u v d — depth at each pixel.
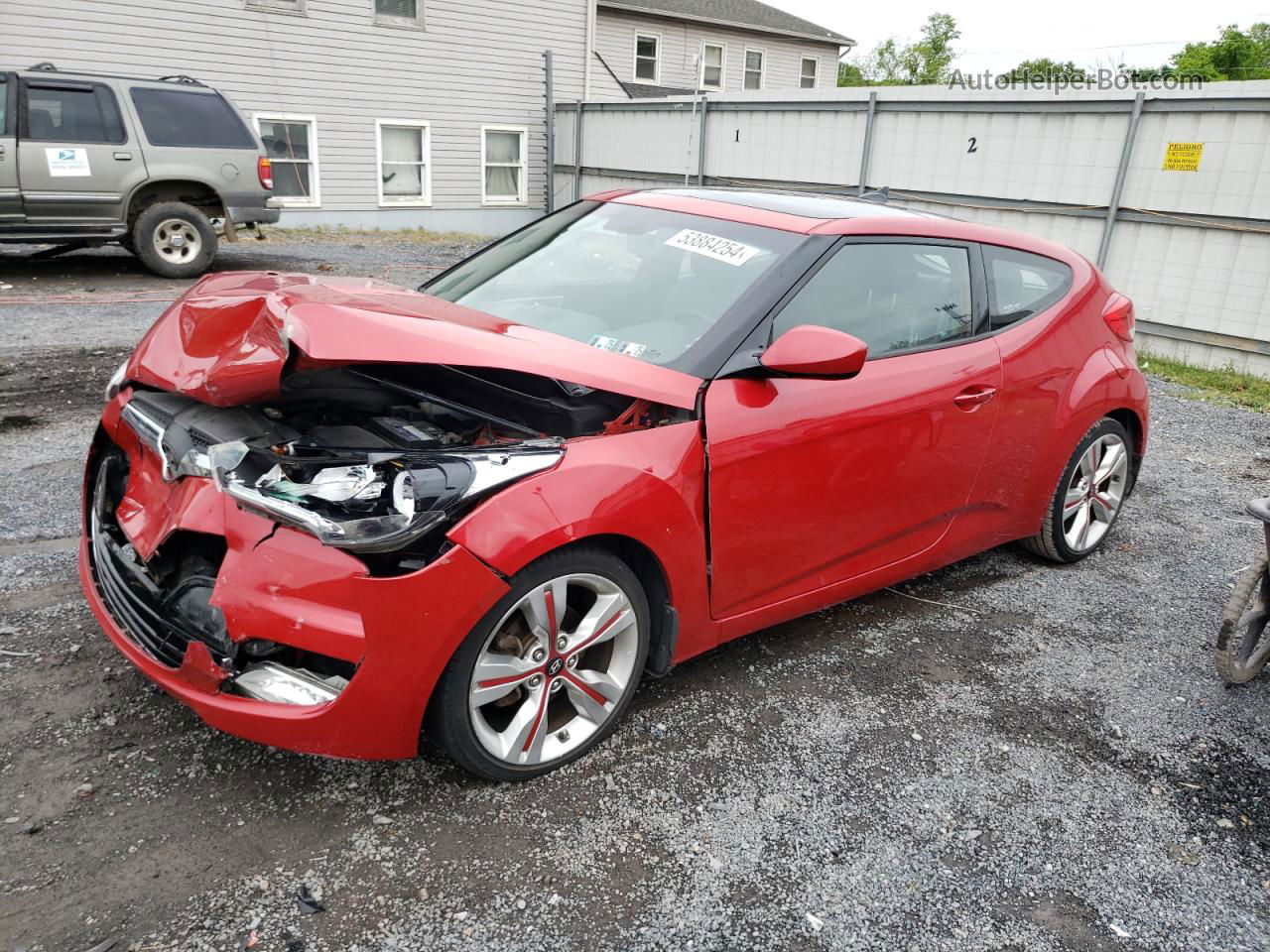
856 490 3.12
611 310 3.09
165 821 2.30
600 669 2.69
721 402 2.71
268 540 2.20
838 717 3.01
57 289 9.41
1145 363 9.41
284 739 2.21
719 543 2.77
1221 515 5.19
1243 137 8.77
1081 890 2.34
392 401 2.75
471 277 3.63
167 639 2.36
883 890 2.29
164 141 9.91
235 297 2.85
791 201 3.53
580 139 18.28
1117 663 3.49
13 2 13.13
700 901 2.21
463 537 2.18
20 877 2.08
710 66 26.20
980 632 3.67
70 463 4.61
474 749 2.39
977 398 3.43
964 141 11.27
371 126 16.70
